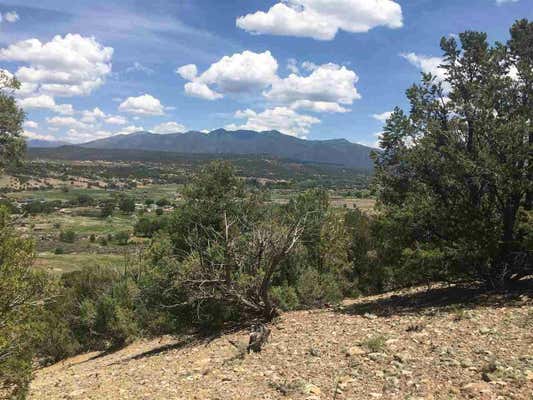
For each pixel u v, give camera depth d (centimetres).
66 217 14825
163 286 1549
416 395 591
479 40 1362
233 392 732
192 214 1748
